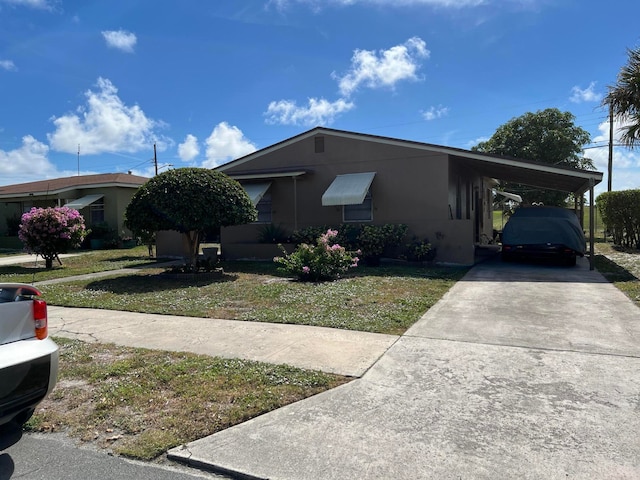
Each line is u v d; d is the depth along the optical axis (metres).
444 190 13.82
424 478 2.72
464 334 5.80
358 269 12.49
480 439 3.15
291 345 5.45
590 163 27.52
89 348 5.46
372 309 7.28
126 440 3.28
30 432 3.44
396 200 14.49
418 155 14.16
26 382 3.09
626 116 10.14
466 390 4.00
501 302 7.78
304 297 8.34
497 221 42.97
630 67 9.85
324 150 15.50
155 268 13.65
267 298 8.41
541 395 3.85
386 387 4.11
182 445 3.18
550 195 29.23
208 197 10.62
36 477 2.85
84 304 8.23
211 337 5.91
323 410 3.67
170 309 7.69
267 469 2.86
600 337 5.52
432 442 3.13
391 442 3.14
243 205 11.25
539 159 26.84
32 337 3.28
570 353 4.93
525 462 2.85
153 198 10.46
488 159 12.95
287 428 3.38
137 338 5.93
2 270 13.70
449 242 13.74
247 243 15.98
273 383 4.21
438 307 7.46
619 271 11.51
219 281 10.64
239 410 3.67
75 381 4.39
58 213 13.98
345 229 14.11
